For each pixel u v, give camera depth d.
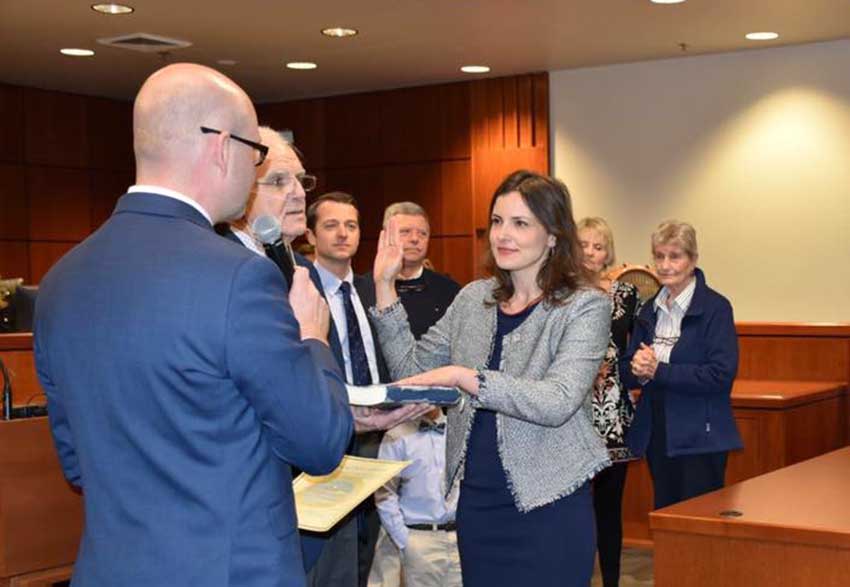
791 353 6.28
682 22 6.21
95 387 1.57
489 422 2.46
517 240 2.42
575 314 2.42
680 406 4.13
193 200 1.64
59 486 3.07
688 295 4.26
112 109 8.73
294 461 1.61
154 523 1.54
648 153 7.44
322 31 6.33
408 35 6.46
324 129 8.73
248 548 1.55
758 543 2.47
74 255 1.66
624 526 5.68
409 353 2.58
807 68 6.91
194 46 6.73
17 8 5.70
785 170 7.00
